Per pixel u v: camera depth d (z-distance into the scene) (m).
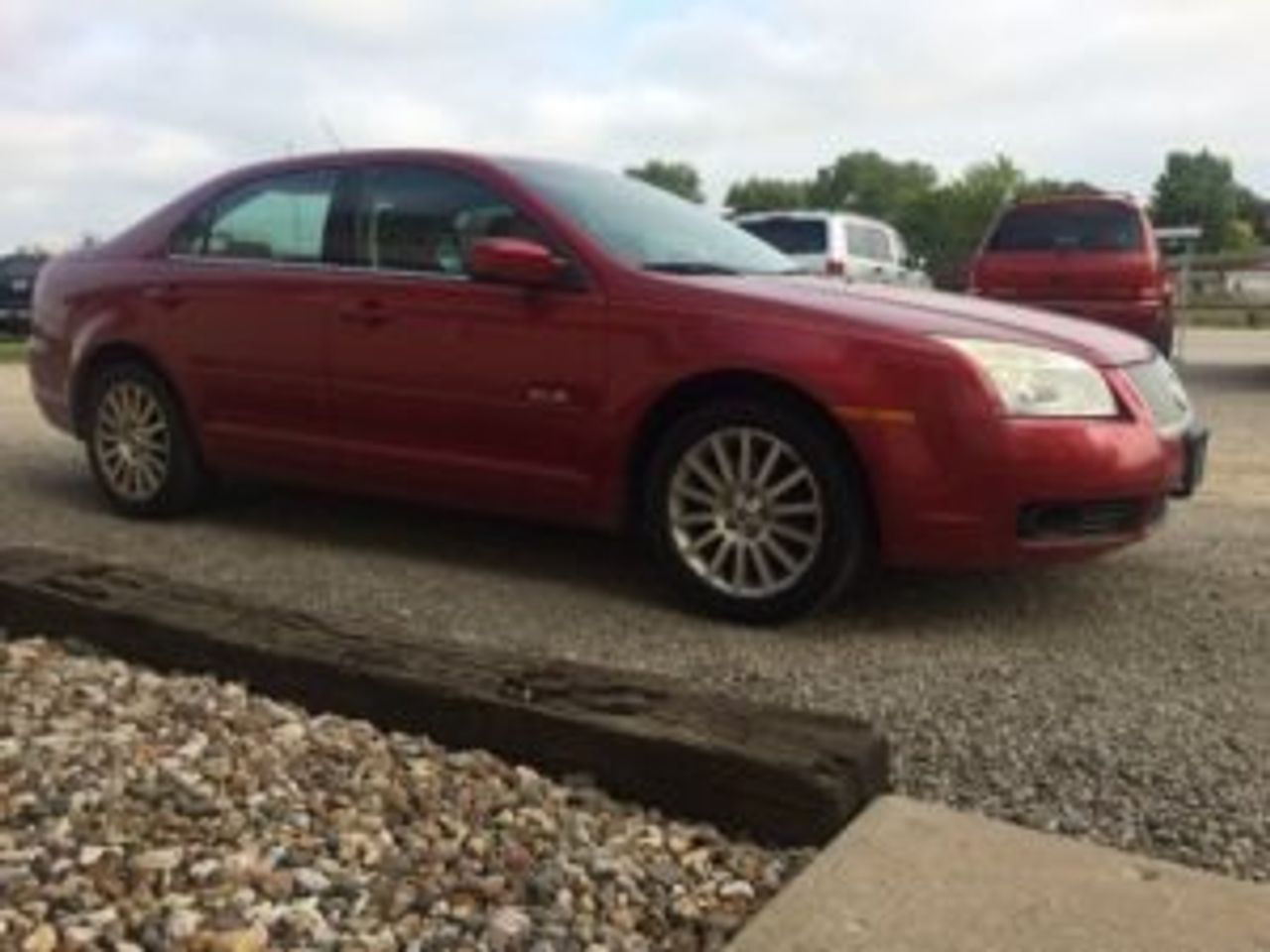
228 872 3.27
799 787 3.50
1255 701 4.73
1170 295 15.15
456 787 3.73
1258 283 31.75
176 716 4.11
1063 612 5.76
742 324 5.48
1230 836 3.72
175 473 7.08
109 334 7.19
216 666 4.38
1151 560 6.59
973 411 5.18
